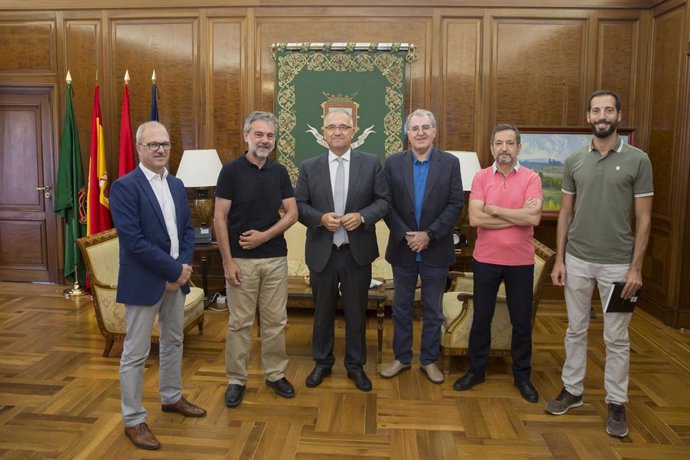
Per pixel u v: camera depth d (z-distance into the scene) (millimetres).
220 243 3051
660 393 3441
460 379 3479
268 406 3191
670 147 4914
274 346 3281
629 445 2809
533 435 2898
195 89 5668
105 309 3891
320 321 3461
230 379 3232
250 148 3029
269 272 3156
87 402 3219
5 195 6082
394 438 2859
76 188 5621
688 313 4742
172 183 2814
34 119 5965
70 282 6090
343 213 3336
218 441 2807
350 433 2904
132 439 2754
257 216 3086
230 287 3131
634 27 5379
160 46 5664
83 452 2686
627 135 5395
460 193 3455
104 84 5762
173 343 2951
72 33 5758
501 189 3277
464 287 4172
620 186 2822
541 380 3611
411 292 3551
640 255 2814
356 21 5504
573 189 3074
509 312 3381
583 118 5480
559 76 5469
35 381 3510
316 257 3342
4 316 4902
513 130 3217
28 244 6121
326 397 3316
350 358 3480
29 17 5785
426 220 3434
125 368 2709
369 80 5484
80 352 4031
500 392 3414
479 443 2816
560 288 5637
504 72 5488
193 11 5602
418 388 3453
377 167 3371
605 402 3275
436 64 5500
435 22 5469
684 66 4703
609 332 2936
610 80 5434
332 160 3330
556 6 5398
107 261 4090
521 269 3270
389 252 3566
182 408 3059
